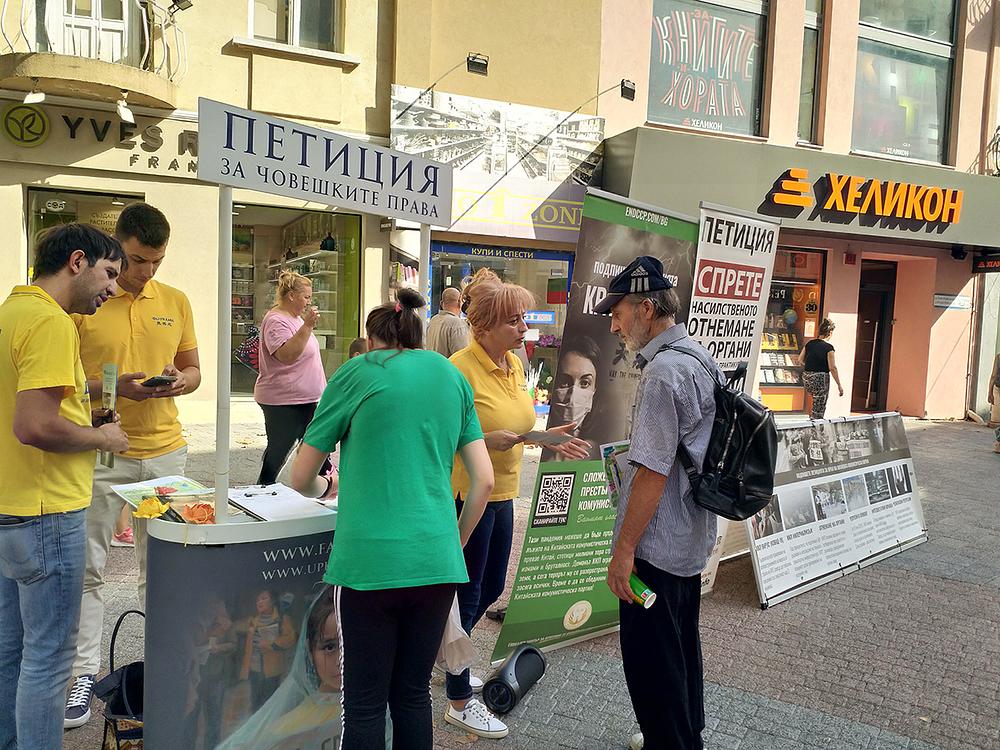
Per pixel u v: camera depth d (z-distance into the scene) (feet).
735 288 14.14
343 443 8.13
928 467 31.96
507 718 11.42
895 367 49.52
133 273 10.84
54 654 8.38
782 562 16.66
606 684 12.44
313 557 8.43
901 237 42.93
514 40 35.45
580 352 12.50
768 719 11.64
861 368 51.08
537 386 38.09
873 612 15.90
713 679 12.89
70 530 8.39
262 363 17.44
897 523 20.20
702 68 40.57
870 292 50.24
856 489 19.11
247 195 31.89
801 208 39.96
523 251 37.19
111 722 8.66
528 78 35.91
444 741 10.73
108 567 16.30
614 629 14.52
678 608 9.39
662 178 36.52
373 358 8.07
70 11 28.63
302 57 31.81
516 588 12.71
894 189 41.73
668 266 13.12
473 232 35.24
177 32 29.60
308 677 8.50
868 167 41.06
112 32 29.19
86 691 10.71
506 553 11.69
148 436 11.06
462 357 11.02
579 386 12.60
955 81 46.91
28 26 27.96
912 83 46.06
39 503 8.13
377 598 7.72
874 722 11.64
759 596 15.96
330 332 34.55
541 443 10.36
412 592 7.83
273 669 8.27
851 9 42.96
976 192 44.27
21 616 8.48
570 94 36.86
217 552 7.86
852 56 43.27
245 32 31.12
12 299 8.20
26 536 8.09
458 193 34.76
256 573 8.06
